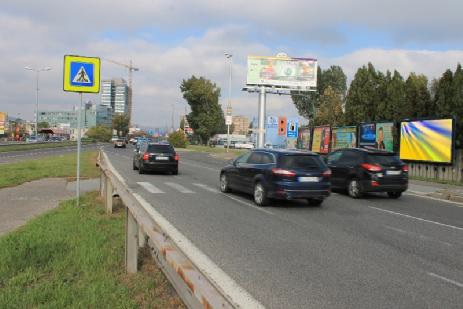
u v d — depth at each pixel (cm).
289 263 698
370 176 1543
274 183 1280
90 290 508
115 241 743
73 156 3891
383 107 3344
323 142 3828
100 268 595
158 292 512
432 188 2006
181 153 5791
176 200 1358
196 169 2806
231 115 5597
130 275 570
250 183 1381
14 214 1042
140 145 2542
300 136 4434
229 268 661
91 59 1118
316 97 8112
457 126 2580
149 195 1460
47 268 598
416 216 1233
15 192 1443
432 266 713
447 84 2681
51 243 714
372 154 1579
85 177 1956
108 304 475
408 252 802
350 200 1538
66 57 1104
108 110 19175
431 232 1005
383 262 726
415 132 2548
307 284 598
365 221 1116
